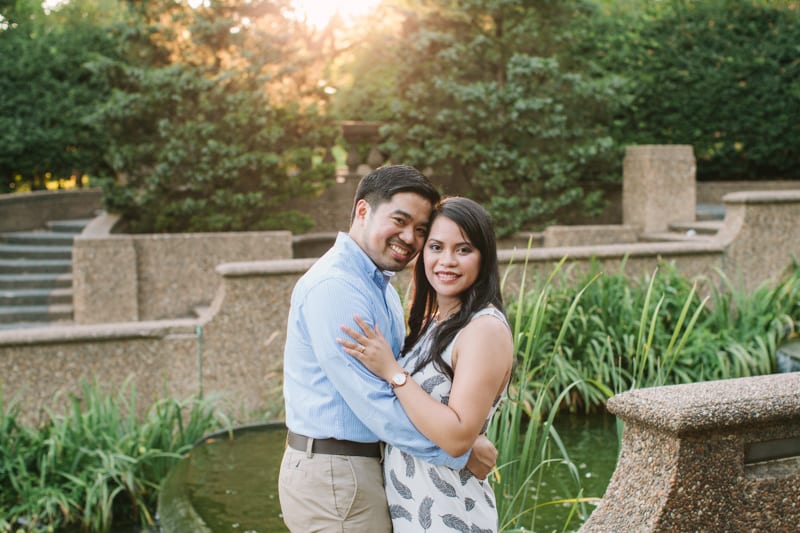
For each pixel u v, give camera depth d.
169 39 9.65
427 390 2.10
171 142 9.29
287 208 10.73
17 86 13.38
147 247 8.95
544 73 10.14
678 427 2.13
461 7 10.25
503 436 3.07
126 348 5.79
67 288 9.58
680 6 12.80
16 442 4.82
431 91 10.35
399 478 2.16
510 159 10.20
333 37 12.90
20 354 5.53
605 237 9.98
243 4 9.66
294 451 2.21
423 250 2.23
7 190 13.70
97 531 4.57
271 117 9.73
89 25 14.34
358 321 2.05
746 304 6.61
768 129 12.50
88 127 13.38
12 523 4.54
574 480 4.35
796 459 2.37
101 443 4.92
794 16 12.62
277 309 6.15
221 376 6.03
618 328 6.00
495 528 2.20
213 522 3.72
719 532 2.24
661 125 12.84
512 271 6.73
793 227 7.74
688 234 9.41
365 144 11.05
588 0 10.98
